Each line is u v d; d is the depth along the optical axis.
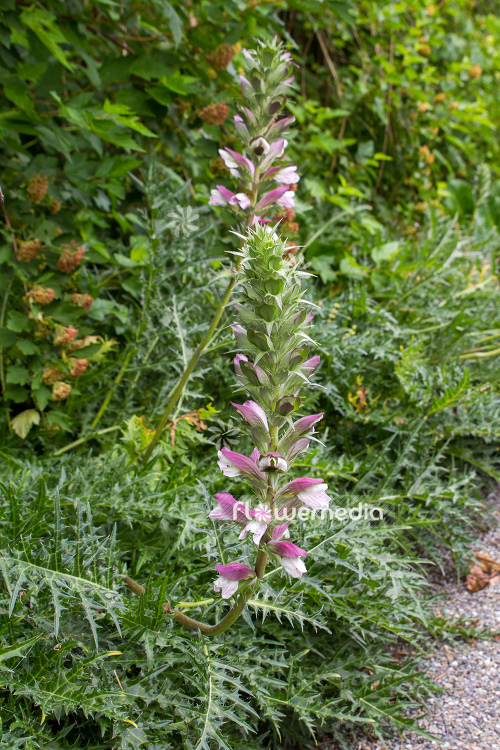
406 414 3.16
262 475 1.44
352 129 4.83
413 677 2.09
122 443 2.71
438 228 4.23
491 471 3.13
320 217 3.97
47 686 1.58
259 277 1.38
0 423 2.65
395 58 5.18
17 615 1.68
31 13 2.52
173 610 1.80
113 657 1.75
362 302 3.29
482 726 2.10
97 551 1.72
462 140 5.61
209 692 1.64
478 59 5.82
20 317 2.60
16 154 2.90
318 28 4.79
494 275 3.91
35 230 2.70
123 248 3.27
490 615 2.56
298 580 2.00
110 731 1.79
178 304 2.67
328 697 2.17
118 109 2.59
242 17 3.12
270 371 1.43
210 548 1.93
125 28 3.32
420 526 2.69
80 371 2.68
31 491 2.18
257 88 1.94
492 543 2.95
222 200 2.04
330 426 3.13
